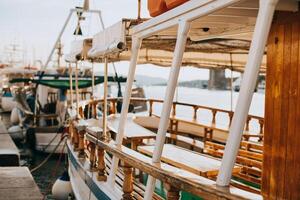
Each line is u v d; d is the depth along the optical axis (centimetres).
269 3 250
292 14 312
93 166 682
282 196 319
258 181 541
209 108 1031
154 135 758
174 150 611
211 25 437
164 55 830
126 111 522
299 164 300
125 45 516
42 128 1944
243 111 261
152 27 428
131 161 432
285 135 318
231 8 338
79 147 831
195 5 322
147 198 391
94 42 707
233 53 770
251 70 255
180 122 1079
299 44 305
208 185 283
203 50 704
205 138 952
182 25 350
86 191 719
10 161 1116
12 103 3869
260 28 254
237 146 267
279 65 328
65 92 2072
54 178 1630
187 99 7700
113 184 568
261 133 899
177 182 325
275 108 332
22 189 797
